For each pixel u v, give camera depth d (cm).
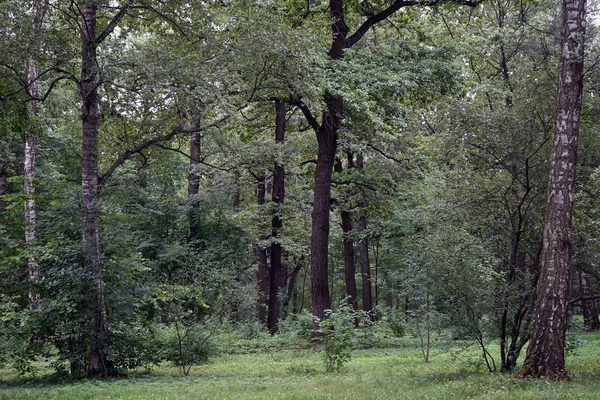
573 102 1145
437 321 1298
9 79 1523
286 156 2555
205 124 2223
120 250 1466
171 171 3300
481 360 1303
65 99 2297
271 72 1666
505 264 1379
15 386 1337
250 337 2583
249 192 3253
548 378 1070
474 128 1402
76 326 1385
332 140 2284
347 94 1842
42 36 1498
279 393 1010
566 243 1121
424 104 2267
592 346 1858
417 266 1358
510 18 2311
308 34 1700
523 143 1374
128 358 1480
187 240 2802
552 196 1141
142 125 1780
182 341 1672
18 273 1469
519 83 1499
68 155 2795
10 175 2664
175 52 1544
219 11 1620
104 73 1441
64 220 1461
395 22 2456
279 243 2878
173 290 1565
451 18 2480
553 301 1108
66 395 1080
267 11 1648
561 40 1169
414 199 2556
